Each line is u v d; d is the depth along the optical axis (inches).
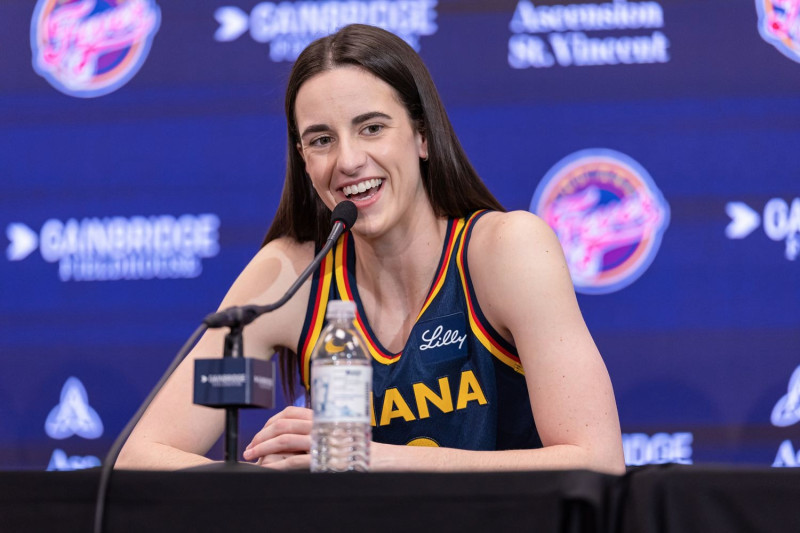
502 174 328.2
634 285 320.8
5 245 338.0
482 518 106.0
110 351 333.1
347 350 168.2
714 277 319.0
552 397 173.8
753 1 324.5
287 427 163.2
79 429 331.3
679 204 321.7
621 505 106.3
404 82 197.3
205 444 200.2
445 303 201.0
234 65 340.8
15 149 341.4
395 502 107.3
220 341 208.4
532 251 188.2
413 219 204.8
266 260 220.1
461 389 196.1
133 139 340.5
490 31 331.6
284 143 338.6
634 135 325.1
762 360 315.0
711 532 103.8
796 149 320.5
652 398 316.2
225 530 108.4
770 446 312.2
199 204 337.4
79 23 345.1
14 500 112.2
